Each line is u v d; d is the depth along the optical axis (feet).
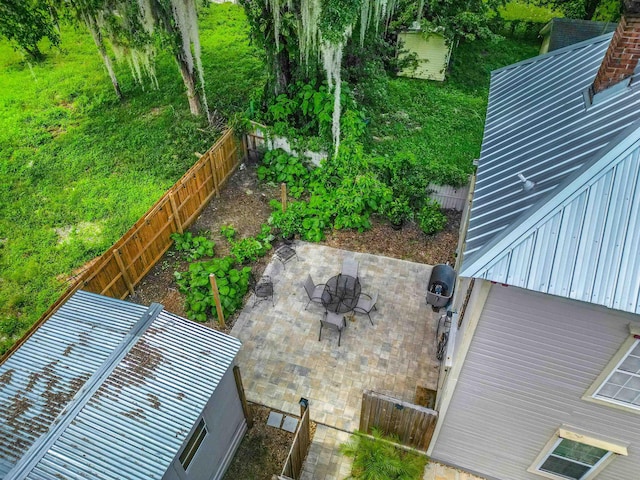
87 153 48.44
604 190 14.84
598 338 16.69
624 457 20.66
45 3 46.16
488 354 19.02
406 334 31.78
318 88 46.78
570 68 25.40
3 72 62.85
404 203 39.58
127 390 19.38
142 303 33.47
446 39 60.75
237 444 25.61
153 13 42.98
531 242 15.08
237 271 34.68
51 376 19.71
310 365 29.78
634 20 18.31
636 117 17.22
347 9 35.40
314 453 25.70
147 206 41.98
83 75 62.54
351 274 34.17
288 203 42.75
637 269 14.15
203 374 20.77
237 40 72.54
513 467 24.44
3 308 33.42
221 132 49.90
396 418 24.13
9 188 43.83
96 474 16.76
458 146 51.60
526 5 82.02
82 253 37.45
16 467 16.49
